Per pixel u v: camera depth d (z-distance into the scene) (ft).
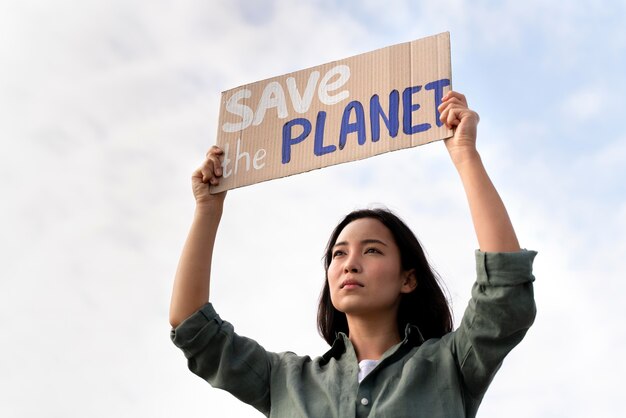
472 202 15.66
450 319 18.04
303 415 15.83
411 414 15.28
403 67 17.10
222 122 18.42
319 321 18.78
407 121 16.60
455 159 16.03
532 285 15.38
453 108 16.20
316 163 17.06
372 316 17.07
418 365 15.88
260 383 17.16
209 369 17.28
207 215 17.84
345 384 16.07
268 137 17.80
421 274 17.92
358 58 17.63
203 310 17.29
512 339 15.38
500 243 15.31
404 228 17.99
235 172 17.85
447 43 16.92
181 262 17.62
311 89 17.81
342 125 17.15
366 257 17.30
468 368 15.67
